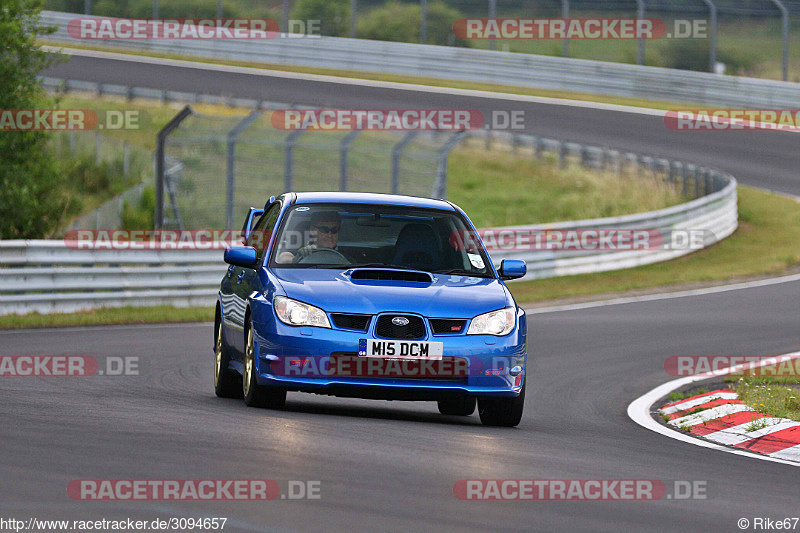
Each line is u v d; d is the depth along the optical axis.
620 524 17.41
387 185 113.75
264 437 23.56
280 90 147.25
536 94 154.75
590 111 148.75
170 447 21.70
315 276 29.66
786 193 122.12
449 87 155.12
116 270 61.75
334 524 16.17
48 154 80.69
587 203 121.44
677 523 17.80
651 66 163.50
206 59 168.38
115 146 119.81
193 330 54.09
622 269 90.56
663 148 135.12
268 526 15.90
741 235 106.56
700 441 29.50
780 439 29.09
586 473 22.00
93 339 48.34
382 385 28.06
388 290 28.98
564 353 49.91
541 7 160.62
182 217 102.62
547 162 133.88
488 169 132.75
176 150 116.31
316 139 119.69
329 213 31.81
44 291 59.59
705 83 151.62
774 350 51.84
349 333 28.09
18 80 76.88
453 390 28.44
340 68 163.38
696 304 71.44
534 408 35.12
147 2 177.75
